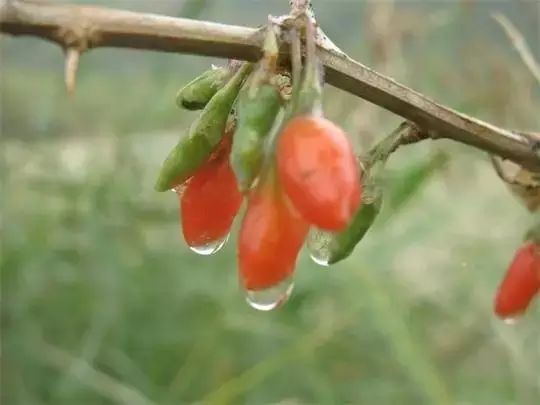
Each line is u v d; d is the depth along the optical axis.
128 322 0.54
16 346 0.52
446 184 0.61
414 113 0.21
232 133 0.20
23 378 0.52
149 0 0.57
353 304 0.50
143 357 0.53
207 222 0.20
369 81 0.20
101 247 0.55
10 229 0.56
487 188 0.61
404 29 0.53
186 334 0.53
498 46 0.54
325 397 0.47
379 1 0.53
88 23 0.17
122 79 0.62
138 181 0.58
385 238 0.52
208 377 0.51
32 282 0.55
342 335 0.52
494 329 0.51
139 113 0.61
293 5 0.19
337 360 0.51
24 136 0.62
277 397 0.49
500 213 0.59
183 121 0.61
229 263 0.56
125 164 0.58
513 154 0.22
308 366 0.49
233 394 0.42
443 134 0.21
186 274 0.55
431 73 0.55
